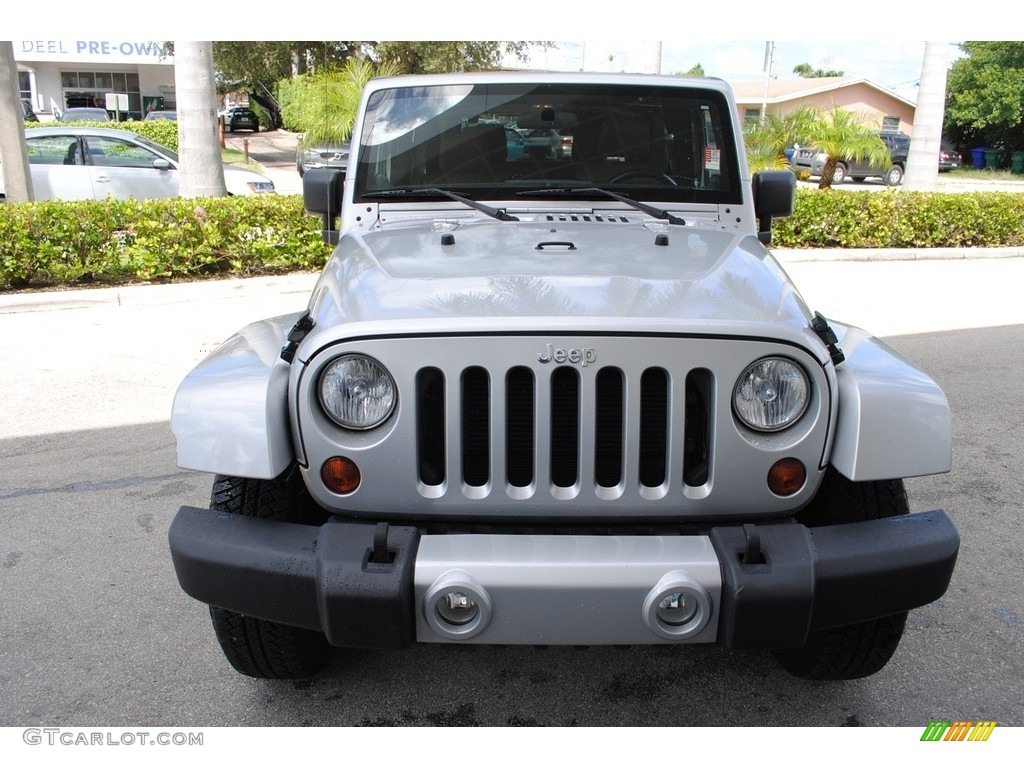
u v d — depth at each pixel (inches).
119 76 1480.1
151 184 461.1
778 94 1448.1
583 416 83.8
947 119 1509.6
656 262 102.7
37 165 443.5
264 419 85.1
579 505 85.6
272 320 110.2
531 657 116.4
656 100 135.5
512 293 89.6
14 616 124.3
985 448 189.8
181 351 255.9
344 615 81.2
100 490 166.4
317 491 88.0
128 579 134.6
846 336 101.9
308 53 1079.6
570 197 130.7
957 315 316.8
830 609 82.7
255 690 108.9
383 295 91.4
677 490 85.7
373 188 133.2
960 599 129.0
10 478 171.5
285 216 359.9
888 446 86.3
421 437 86.4
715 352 83.6
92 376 233.1
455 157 134.0
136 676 111.3
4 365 242.4
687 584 79.5
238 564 85.0
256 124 1521.9
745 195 133.1
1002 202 492.4
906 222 473.7
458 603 80.5
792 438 86.0
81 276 340.5
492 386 83.6
